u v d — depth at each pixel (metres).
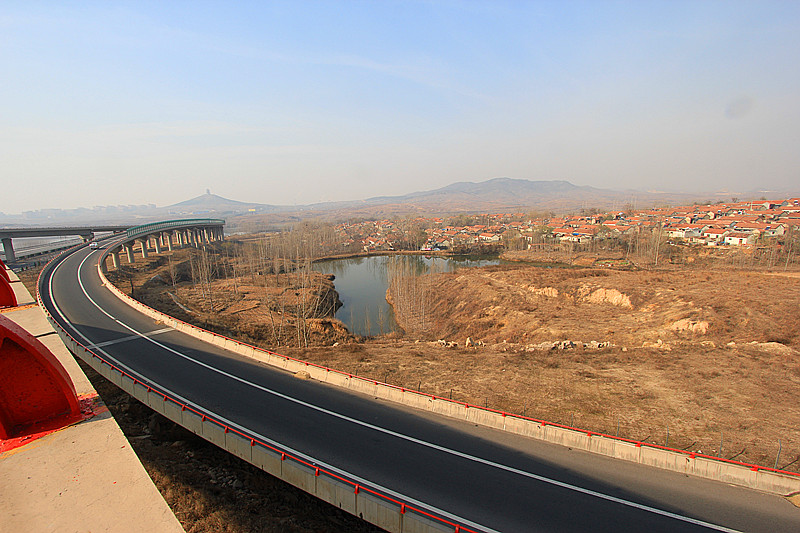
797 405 22.88
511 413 22.55
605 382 26.62
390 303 72.69
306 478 16.69
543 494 16.34
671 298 48.69
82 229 105.00
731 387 25.31
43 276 59.75
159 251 106.38
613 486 16.83
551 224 173.38
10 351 9.23
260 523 16.28
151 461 19.61
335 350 35.28
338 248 147.12
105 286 54.44
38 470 8.40
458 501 15.88
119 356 31.34
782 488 16.30
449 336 51.12
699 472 17.44
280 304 63.62
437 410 23.12
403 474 17.48
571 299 57.91
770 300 41.56
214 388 26.00
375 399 24.89
